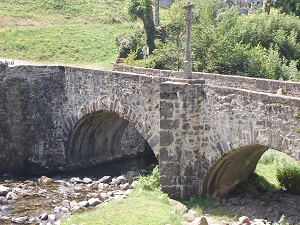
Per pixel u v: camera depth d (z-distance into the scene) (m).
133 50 44.34
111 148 30.45
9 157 26.64
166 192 18.58
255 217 16.27
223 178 18.84
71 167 27.73
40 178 25.31
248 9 63.22
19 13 54.72
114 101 22.81
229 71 31.97
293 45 37.25
